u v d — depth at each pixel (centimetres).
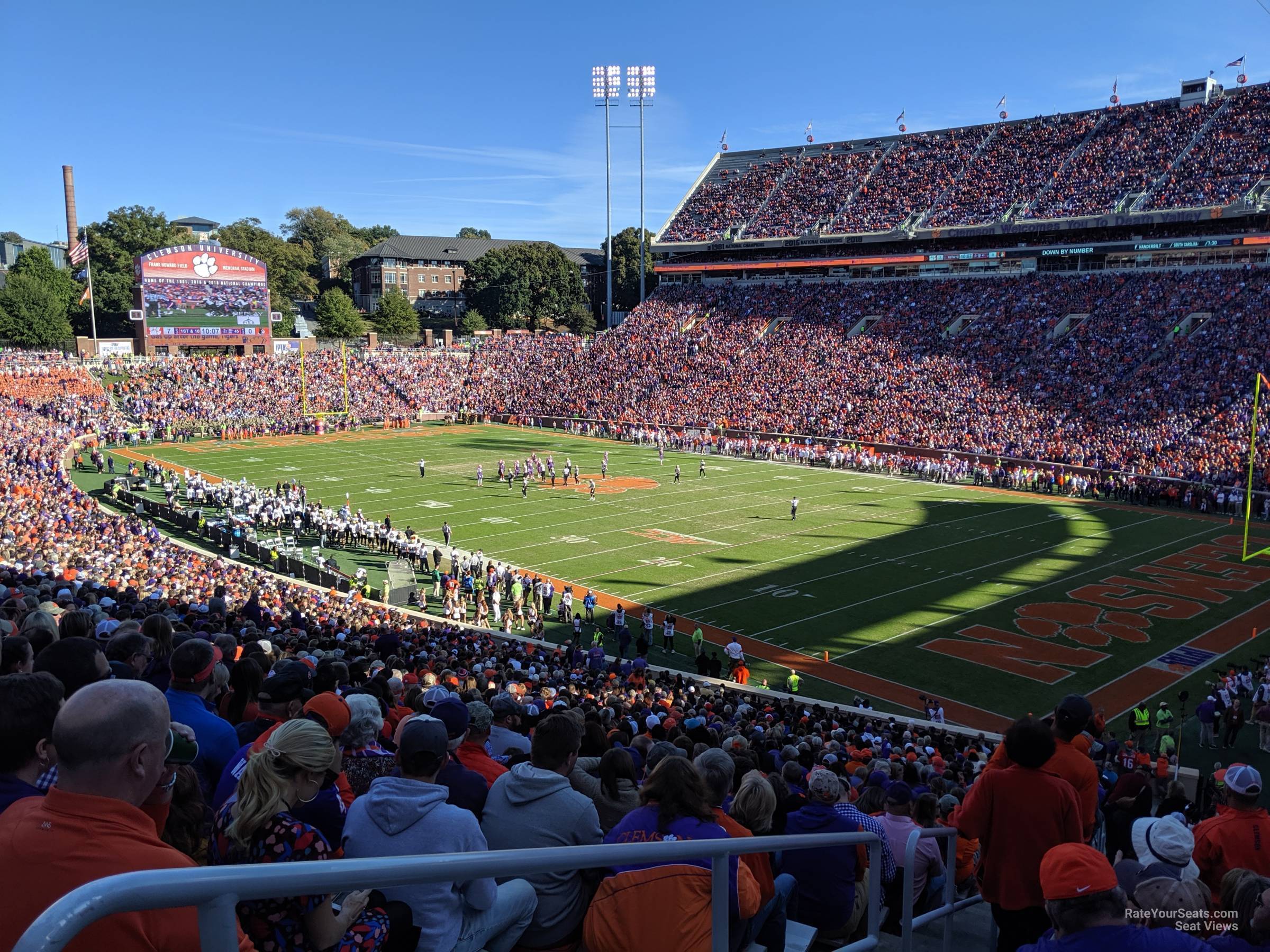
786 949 578
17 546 2812
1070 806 588
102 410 7444
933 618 3288
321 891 251
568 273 12862
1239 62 7544
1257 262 6625
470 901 445
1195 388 5775
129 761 314
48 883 296
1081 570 3862
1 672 700
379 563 4081
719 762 655
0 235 17212
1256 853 630
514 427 8544
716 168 10431
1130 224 6975
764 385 7669
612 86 9438
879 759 1478
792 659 2930
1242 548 4191
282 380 8619
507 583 3612
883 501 5300
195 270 8888
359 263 14412
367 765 658
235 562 3931
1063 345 6675
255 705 861
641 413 7875
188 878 226
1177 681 2741
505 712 927
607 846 338
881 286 8312
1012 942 598
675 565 3938
